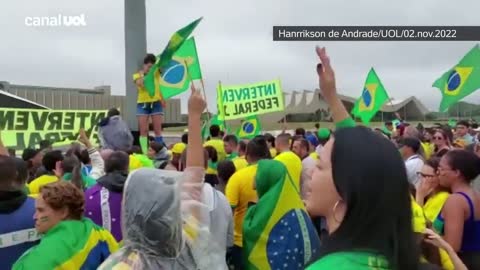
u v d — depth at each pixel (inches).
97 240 140.3
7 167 153.2
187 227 111.0
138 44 408.5
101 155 263.3
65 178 229.8
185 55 375.6
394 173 65.6
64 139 404.5
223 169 255.4
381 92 578.6
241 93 607.8
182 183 107.3
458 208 161.5
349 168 66.0
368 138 68.0
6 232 151.1
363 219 64.9
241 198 225.5
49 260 130.7
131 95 409.4
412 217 67.2
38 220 140.9
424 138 500.7
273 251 176.1
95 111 410.0
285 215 178.7
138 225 99.4
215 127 428.8
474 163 166.9
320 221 212.4
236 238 214.1
